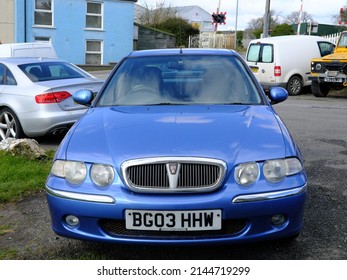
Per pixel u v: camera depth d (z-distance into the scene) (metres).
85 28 31.69
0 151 6.64
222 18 31.12
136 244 3.31
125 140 3.54
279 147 3.50
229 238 3.28
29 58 8.52
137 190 3.29
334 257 3.66
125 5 33.28
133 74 4.86
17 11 28.88
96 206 3.31
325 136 8.34
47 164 6.41
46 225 4.41
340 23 31.38
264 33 20.83
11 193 5.21
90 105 4.93
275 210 3.31
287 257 3.68
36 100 7.48
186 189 3.27
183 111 4.17
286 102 13.96
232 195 3.25
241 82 4.73
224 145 3.43
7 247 3.95
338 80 14.30
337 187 5.37
